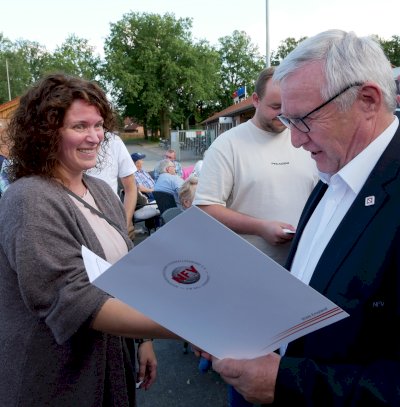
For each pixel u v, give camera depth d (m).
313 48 1.06
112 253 1.42
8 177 1.34
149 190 7.32
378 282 0.92
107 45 49.06
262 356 1.03
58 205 1.22
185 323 0.98
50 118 1.27
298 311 0.89
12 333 1.22
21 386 1.20
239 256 0.81
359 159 1.05
